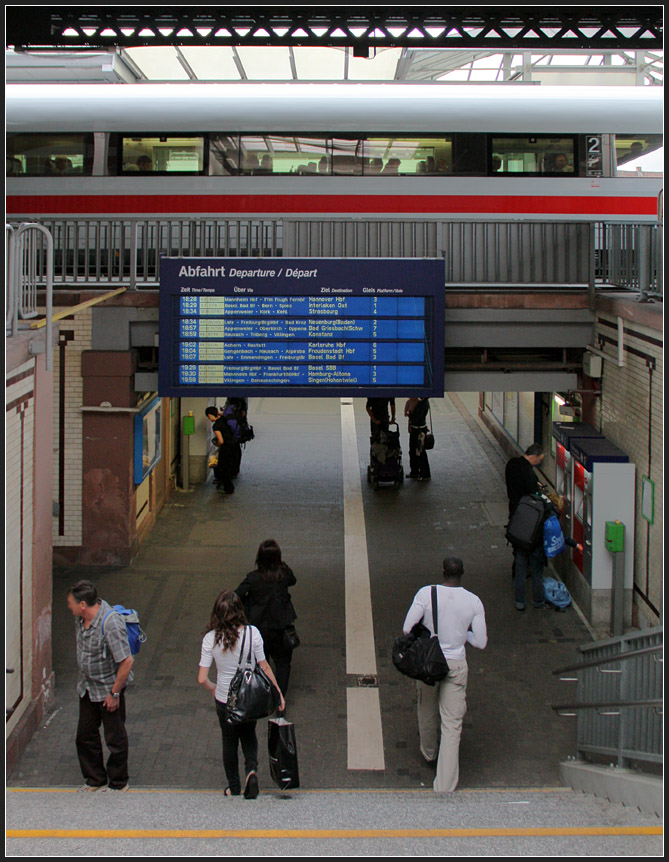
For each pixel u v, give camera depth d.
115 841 4.75
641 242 10.33
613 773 6.30
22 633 8.02
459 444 18.70
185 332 11.50
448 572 7.07
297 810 5.68
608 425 11.47
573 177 15.00
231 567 12.42
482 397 20.48
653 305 9.81
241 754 7.98
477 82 15.12
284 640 8.44
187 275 11.43
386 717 8.80
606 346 11.53
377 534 13.73
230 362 11.52
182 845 4.68
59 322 12.08
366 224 12.85
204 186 14.90
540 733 8.54
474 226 12.45
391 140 14.91
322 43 13.32
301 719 8.72
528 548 10.88
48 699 8.73
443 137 14.94
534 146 14.98
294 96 14.90
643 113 15.02
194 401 15.99
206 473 16.36
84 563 12.38
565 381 12.22
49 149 15.04
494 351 14.17
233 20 13.16
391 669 9.77
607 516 10.34
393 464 15.66
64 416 12.20
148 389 12.30
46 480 8.55
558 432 12.23
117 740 6.75
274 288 11.42
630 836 4.89
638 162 15.11
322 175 14.90
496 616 11.02
